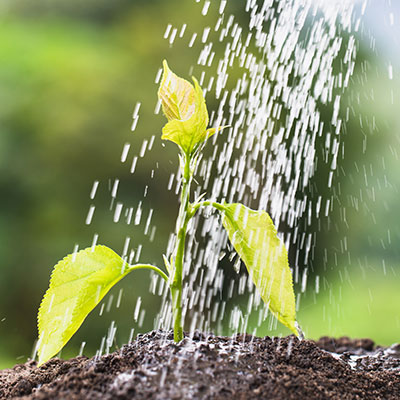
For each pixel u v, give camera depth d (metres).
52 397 0.60
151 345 0.65
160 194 1.97
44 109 1.99
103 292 0.65
